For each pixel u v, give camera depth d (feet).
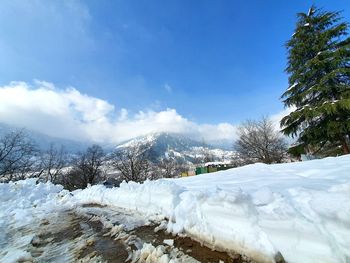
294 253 7.45
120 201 22.25
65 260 10.64
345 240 6.53
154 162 173.88
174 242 10.98
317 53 51.57
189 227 11.79
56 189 39.83
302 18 56.13
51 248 12.54
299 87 53.47
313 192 8.80
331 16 53.11
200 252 9.56
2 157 101.40
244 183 17.63
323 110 43.98
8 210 26.35
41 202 31.58
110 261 9.89
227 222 10.10
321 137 49.83
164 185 17.01
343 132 45.52
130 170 151.12
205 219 11.26
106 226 15.53
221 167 96.48
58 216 21.75
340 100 42.63
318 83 49.11
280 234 8.09
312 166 21.30
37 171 128.57
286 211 8.31
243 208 9.75
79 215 21.06
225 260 8.64
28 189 36.06
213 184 20.20
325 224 7.13
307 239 7.34
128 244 11.56
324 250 6.81
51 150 137.69
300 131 52.85
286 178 17.03
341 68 45.88
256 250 8.42
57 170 139.03
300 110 48.32
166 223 13.67
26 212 23.89
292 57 55.52
